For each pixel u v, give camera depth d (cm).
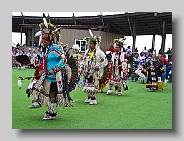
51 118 455
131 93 800
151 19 1466
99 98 687
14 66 1678
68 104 453
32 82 467
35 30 1914
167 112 539
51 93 446
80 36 1658
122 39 761
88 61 608
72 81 479
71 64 478
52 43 449
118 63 743
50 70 433
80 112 517
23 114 485
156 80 866
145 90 879
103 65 605
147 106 596
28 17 1866
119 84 745
